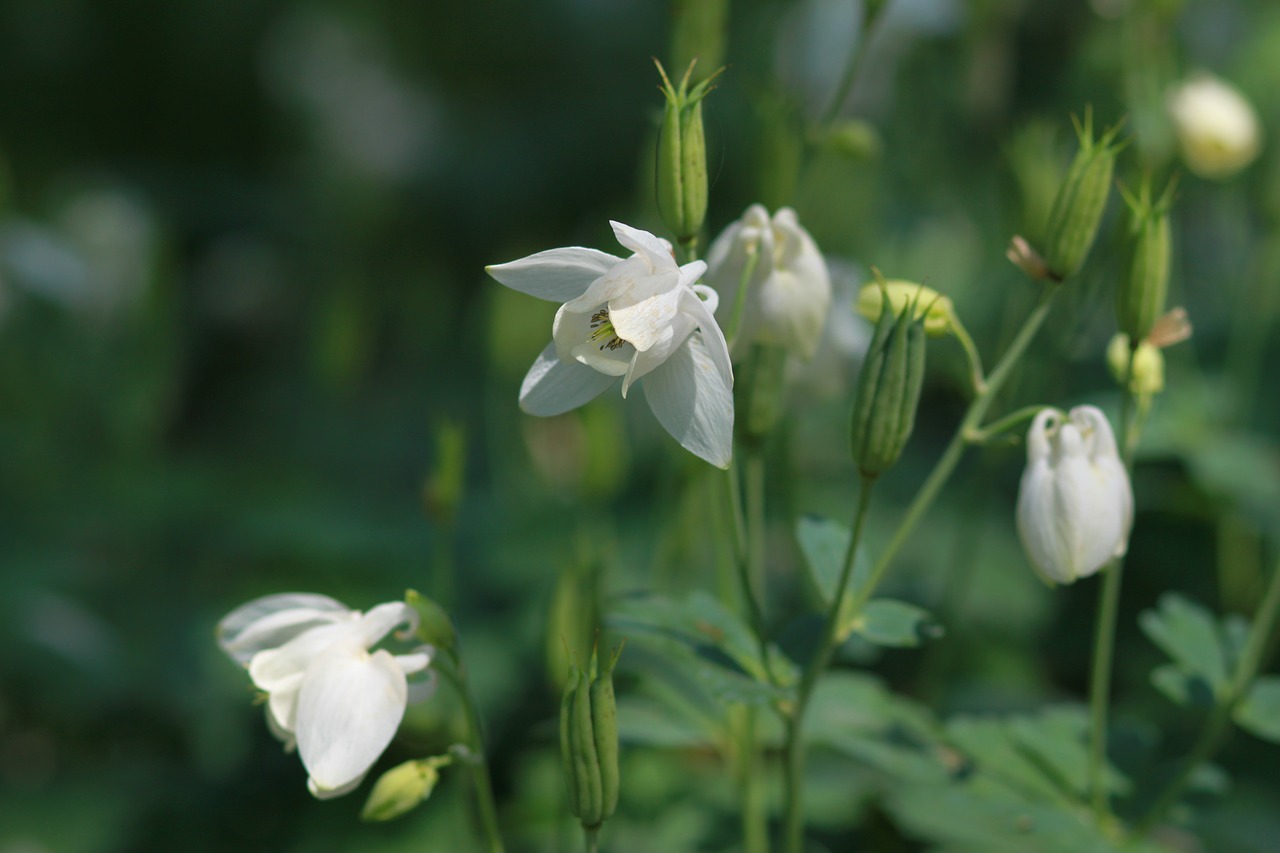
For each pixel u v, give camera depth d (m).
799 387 0.67
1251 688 0.63
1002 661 0.80
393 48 1.92
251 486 1.06
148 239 1.16
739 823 0.69
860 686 0.66
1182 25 1.11
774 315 0.59
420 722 0.67
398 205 1.53
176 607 0.94
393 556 0.91
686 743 0.65
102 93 1.85
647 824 0.69
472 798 0.73
